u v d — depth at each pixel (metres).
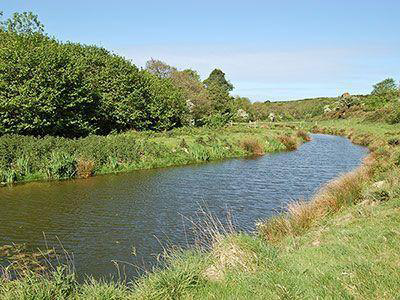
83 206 17.17
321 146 44.59
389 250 6.79
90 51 44.16
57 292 6.72
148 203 17.75
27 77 29.05
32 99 28.09
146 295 6.55
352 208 11.76
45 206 17.12
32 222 14.74
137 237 13.09
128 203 17.75
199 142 36.69
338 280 5.85
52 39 37.47
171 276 6.80
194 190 20.69
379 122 61.16
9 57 29.28
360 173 16.59
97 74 40.16
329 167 28.75
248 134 47.22
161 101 46.34
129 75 41.72
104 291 6.85
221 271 7.08
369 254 6.82
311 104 131.50
